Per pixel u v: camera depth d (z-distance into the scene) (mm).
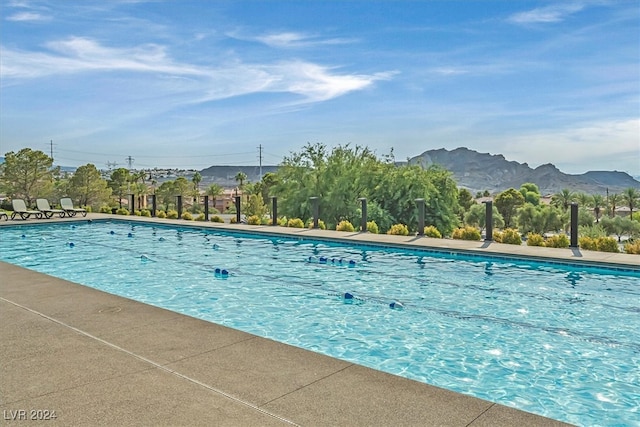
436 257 11734
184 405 2830
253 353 3756
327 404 2859
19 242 15406
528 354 5238
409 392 3039
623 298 7668
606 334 5922
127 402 2863
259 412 2748
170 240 15781
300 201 28906
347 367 3469
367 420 2658
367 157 29531
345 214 28016
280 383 3174
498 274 9633
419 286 8672
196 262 11492
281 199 29703
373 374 3342
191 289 8617
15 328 4395
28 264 11352
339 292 8289
